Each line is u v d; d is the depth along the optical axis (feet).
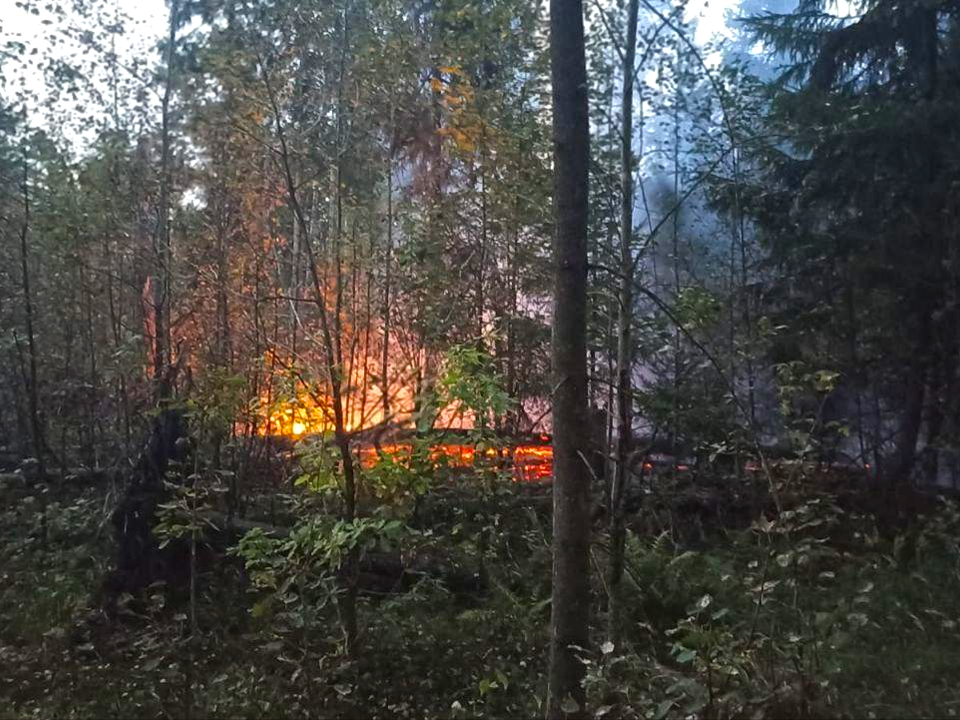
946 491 29.96
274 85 22.27
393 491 19.29
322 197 24.63
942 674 18.39
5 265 32.27
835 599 20.74
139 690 18.48
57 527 28.76
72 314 32.68
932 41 31.17
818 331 30.55
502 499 24.56
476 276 27.25
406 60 24.56
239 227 26.61
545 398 27.14
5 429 35.94
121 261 30.12
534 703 17.28
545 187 25.49
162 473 23.04
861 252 29.96
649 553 23.34
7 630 21.86
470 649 19.77
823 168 30.50
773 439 27.84
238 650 20.22
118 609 22.11
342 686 17.62
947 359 29.89
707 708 14.80
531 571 23.35
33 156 30.01
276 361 21.50
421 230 26.99
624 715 15.06
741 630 18.29
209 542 23.93
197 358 26.00
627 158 21.18
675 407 24.79
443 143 26.99
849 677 17.74
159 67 28.66
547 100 26.32
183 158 27.07
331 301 24.06
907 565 24.75
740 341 27.07
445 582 23.63
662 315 24.16
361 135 24.56
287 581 18.60
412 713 17.56
